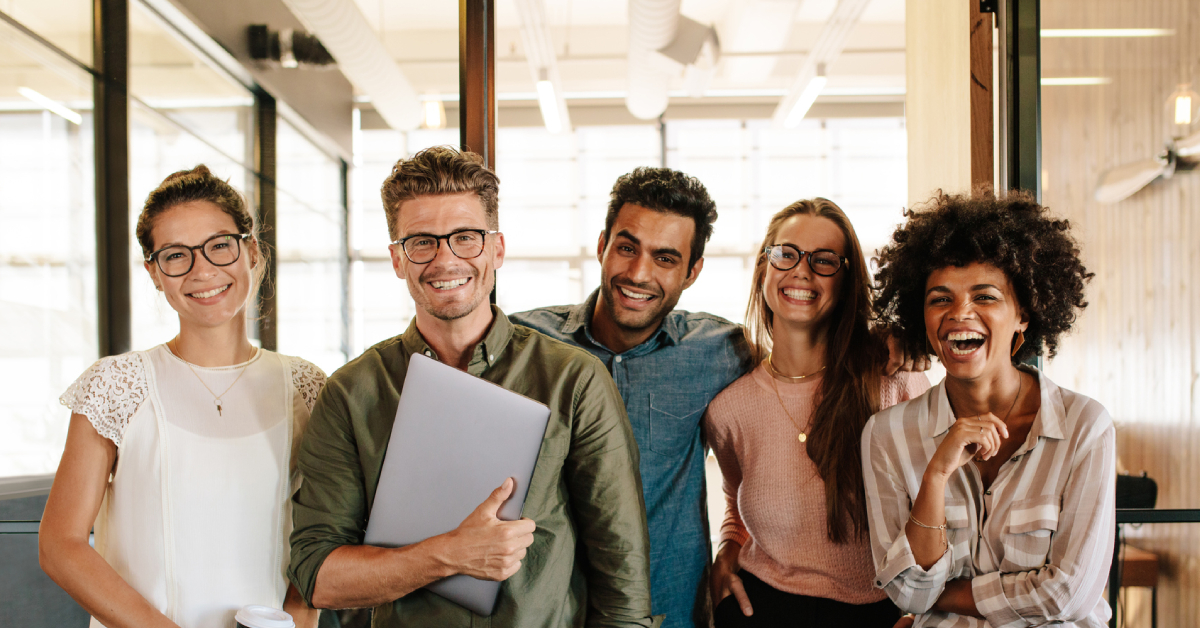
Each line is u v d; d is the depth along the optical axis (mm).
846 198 10117
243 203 1471
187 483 1343
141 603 1252
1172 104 2395
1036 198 1912
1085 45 2400
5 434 2947
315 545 1231
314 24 4848
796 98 8023
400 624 1233
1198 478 2318
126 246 3262
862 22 8828
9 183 3158
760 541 1637
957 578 1358
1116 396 2346
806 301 1620
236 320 1466
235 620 1332
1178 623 2270
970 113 2047
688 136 10195
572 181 10258
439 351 1335
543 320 1824
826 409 1589
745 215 10156
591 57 8938
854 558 1549
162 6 3945
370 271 7949
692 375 1701
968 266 1362
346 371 1325
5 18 3145
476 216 1256
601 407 1272
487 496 1136
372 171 8086
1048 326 1401
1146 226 2395
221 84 4566
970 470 1365
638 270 1625
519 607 1198
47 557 1256
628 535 1243
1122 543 2275
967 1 2111
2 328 3066
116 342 3268
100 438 1337
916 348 1545
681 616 1639
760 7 6340
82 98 3182
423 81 8141
